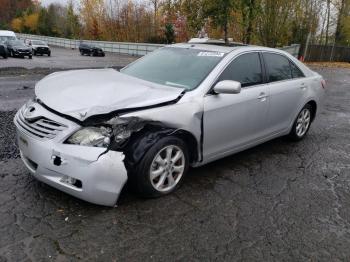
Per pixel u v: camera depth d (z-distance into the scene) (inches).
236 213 144.9
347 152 230.2
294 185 175.3
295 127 234.1
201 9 453.1
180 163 156.0
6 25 3528.5
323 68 1014.4
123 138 132.6
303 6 1155.9
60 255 112.8
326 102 412.5
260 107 190.4
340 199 164.4
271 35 978.7
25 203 139.6
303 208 153.5
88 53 1504.7
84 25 2452.0
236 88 156.1
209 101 160.4
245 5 444.1
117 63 1030.4
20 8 3673.7
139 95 145.4
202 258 116.6
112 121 130.0
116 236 124.0
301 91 225.3
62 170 128.5
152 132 143.0
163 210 142.3
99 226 128.5
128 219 134.2
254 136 195.6
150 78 177.8
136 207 142.4
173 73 176.7
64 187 131.3
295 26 1197.7
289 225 139.4
